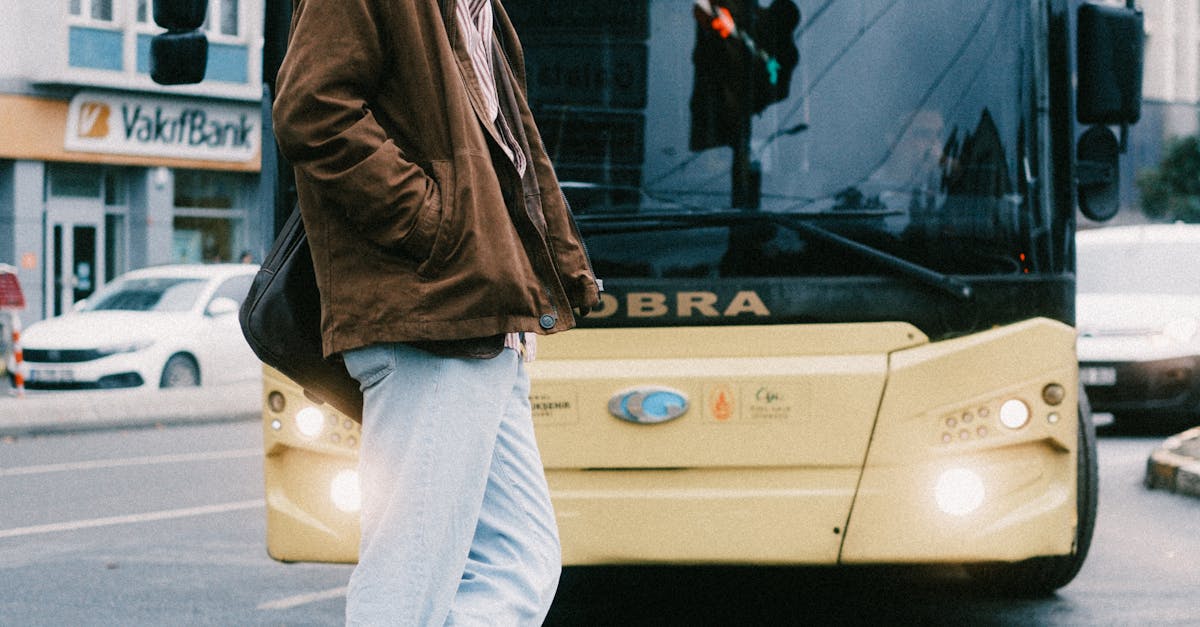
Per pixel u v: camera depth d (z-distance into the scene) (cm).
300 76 270
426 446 279
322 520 546
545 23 556
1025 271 533
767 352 528
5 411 1512
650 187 544
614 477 527
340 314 278
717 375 524
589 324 531
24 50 2773
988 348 525
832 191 540
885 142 541
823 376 521
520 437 300
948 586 691
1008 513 523
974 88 544
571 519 525
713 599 665
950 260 535
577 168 547
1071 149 549
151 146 2917
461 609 286
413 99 280
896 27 546
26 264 2791
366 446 286
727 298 529
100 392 1658
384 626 277
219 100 2995
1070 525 528
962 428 523
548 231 300
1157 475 1025
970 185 539
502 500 297
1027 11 547
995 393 524
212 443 1420
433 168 278
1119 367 1363
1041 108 544
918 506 520
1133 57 568
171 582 712
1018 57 545
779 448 522
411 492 279
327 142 268
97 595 680
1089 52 567
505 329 278
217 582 712
